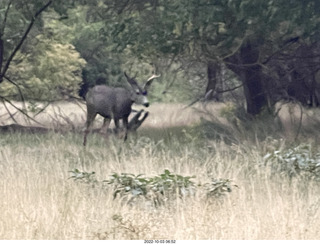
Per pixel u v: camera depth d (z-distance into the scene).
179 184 9.88
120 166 12.48
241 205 9.02
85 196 9.76
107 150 15.68
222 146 15.93
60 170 11.96
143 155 12.87
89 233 7.93
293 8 19.67
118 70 39.75
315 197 9.73
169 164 12.44
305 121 21.55
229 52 22.05
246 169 12.44
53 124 21.53
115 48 21.91
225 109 23.38
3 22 21.86
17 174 11.63
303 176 11.24
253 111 24.08
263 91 24.20
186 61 24.86
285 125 20.78
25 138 18.97
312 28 20.33
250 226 7.96
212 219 8.30
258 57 23.53
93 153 14.83
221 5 19.42
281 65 25.02
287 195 9.95
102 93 19.06
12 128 20.89
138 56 22.00
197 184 10.12
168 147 16.55
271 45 22.64
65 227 8.20
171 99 38.81
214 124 19.14
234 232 7.86
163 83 39.16
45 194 9.90
